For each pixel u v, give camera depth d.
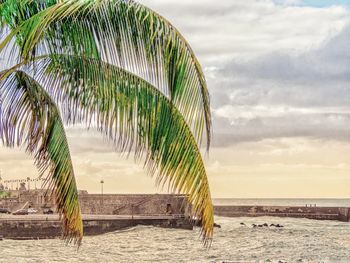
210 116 9.22
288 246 74.88
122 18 9.39
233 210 144.25
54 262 54.22
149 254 63.06
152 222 86.19
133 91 9.68
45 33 9.58
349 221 129.38
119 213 101.00
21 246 66.62
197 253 64.56
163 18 9.46
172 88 9.31
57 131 11.63
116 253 62.72
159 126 9.52
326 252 68.44
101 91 9.80
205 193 9.43
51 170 11.73
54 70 10.45
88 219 82.88
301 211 139.00
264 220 130.88
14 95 11.50
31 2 11.13
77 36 9.70
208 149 9.17
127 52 9.45
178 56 9.27
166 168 9.47
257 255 64.75
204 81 9.30
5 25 11.09
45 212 99.06
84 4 9.20
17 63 10.18
